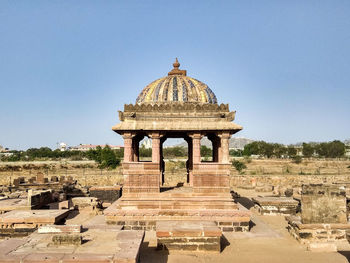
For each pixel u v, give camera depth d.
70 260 6.88
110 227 10.50
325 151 86.38
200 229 9.93
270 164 64.56
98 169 50.81
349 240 8.28
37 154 86.00
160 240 9.77
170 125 13.51
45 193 17.48
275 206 16.52
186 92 14.73
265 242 11.23
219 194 12.97
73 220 15.08
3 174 45.94
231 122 13.73
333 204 11.42
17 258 6.96
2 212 14.54
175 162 55.62
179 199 12.81
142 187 12.98
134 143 15.98
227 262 9.03
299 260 9.26
